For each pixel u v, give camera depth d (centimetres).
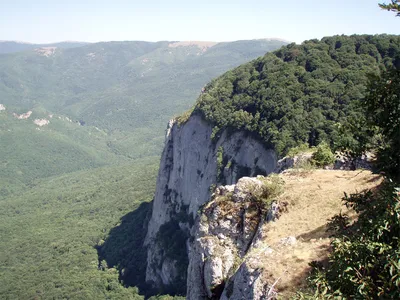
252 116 6812
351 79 6284
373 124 1189
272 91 6656
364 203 1283
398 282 880
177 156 9831
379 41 7281
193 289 2227
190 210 8688
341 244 1085
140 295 8381
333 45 7638
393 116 1141
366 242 1035
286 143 5534
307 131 5569
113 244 11550
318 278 1088
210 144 8038
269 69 7606
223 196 2361
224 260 2097
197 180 8562
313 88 6228
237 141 6981
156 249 9025
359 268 999
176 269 7912
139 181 18538
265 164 6062
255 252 1708
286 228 1923
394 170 1169
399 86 1113
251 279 1527
